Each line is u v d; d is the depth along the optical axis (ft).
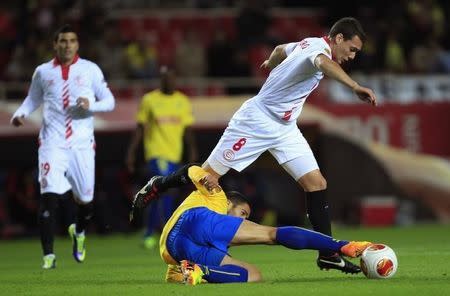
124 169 252.62
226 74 290.56
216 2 331.16
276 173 261.24
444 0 334.44
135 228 256.93
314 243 95.45
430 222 275.18
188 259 96.17
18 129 246.06
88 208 139.44
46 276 118.11
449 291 85.30
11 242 232.94
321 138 262.88
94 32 293.84
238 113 111.45
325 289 88.28
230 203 103.65
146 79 286.66
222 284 93.76
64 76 134.72
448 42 326.03
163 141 190.29
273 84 108.58
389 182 270.26
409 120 285.84
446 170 276.62
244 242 95.50
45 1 297.53
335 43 105.40
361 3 318.86
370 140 284.41
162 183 106.83
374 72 304.09
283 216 263.29
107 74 287.07
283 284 93.35
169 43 319.68
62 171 134.21
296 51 106.73
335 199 267.18
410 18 316.60
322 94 284.00
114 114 254.27
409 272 106.52
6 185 248.11
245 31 300.40
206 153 254.06
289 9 334.65
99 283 104.22
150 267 130.31
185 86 289.94
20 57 283.18
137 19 320.50
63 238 240.12
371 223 267.39
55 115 135.03
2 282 110.22
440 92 294.66
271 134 109.60
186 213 97.30
